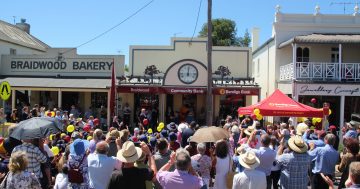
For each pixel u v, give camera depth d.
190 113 25.34
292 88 22.86
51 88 23.78
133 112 26.27
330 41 22.72
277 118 23.67
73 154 7.71
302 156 7.43
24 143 7.72
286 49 25.75
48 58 26.81
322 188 8.67
